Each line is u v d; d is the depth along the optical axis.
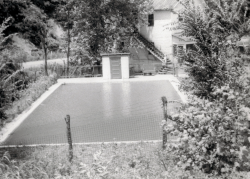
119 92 23.89
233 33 12.13
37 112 19.03
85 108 19.53
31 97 22.23
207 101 9.43
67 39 34.56
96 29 33.06
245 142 8.80
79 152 12.14
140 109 18.55
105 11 32.84
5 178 8.98
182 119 9.14
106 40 33.66
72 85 27.42
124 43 35.38
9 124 16.73
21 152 12.50
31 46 46.69
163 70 34.81
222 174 9.00
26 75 27.62
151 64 38.03
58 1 53.84
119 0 32.03
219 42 11.98
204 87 12.27
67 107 19.97
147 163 10.30
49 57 46.75
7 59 13.78
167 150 10.35
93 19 32.81
